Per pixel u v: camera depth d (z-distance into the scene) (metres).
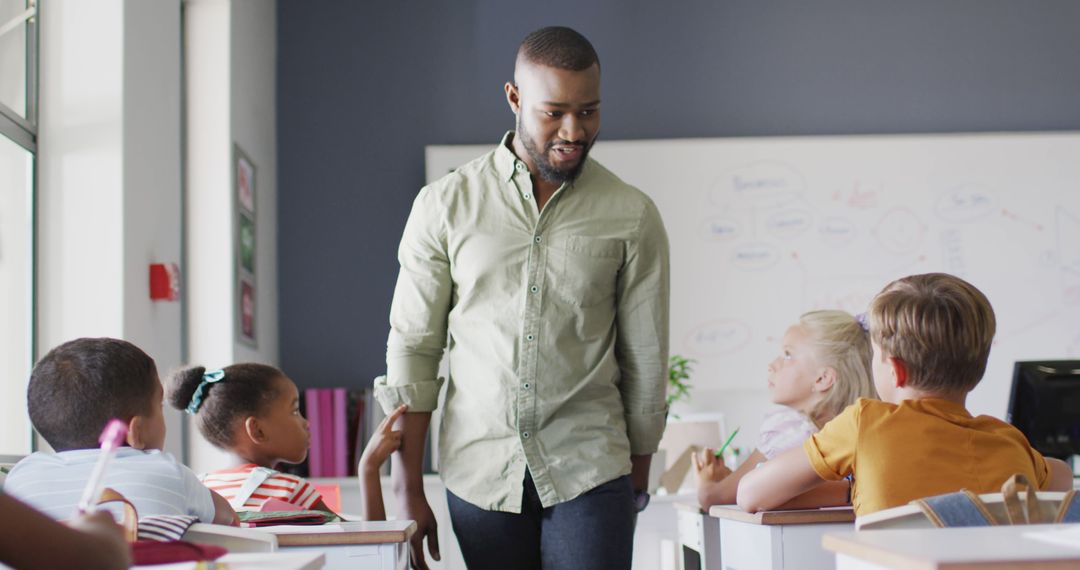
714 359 4.65
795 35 4.90
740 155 4.74
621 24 4.88
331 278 4.75
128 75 2.96
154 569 1.07
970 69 4.91
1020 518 1.27
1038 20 4.93
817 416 2.35
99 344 1.67
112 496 1.24
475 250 1.94
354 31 4.84
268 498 2.08
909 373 1.71
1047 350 4.69
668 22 4.88
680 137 4.83
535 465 1.89
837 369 2.33
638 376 2.00
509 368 1.92
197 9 3.86
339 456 4.25
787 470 1.75
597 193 1.97
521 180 1.96
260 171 4.41
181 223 3.75
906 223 4.72
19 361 2.76
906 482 1.59
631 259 1.96
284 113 4.80
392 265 4.76
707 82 4.86
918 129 4.87
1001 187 4.75
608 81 4.85
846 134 4.85
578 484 1.88
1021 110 4.89
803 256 4.70
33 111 2.86
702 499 2.27
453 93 4.84
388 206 4.78
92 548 0.85
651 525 3.81
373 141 4.81
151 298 3.09
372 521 1.91
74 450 1.58
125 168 2.90
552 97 1.82
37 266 2.83
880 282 4.70
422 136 4.82
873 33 4.91
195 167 3.81
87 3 2.92
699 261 4.69
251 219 4.18
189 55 3.84
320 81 4.82
